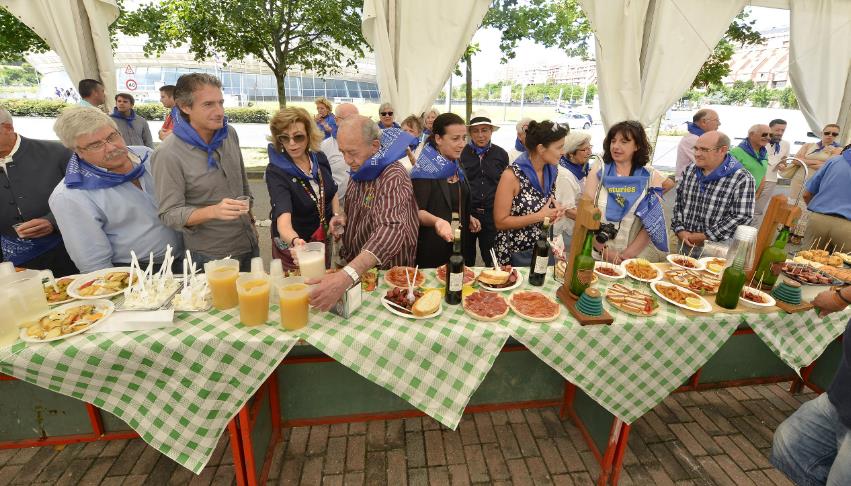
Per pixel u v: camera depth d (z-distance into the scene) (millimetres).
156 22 6523
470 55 6180
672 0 4207
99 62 4258
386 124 4383
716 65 7336
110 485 1861
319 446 2100
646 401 1718
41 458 1975
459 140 2225
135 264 1494
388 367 1453
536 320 1547
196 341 1369
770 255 1846
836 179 3186
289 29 6551
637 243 2465
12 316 1315
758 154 4211
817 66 5008
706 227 2729
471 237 2740
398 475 1950
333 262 2006
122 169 1863
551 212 2219
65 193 1731
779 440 1602
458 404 1501
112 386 1393
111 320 1404
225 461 1994
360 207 1798
